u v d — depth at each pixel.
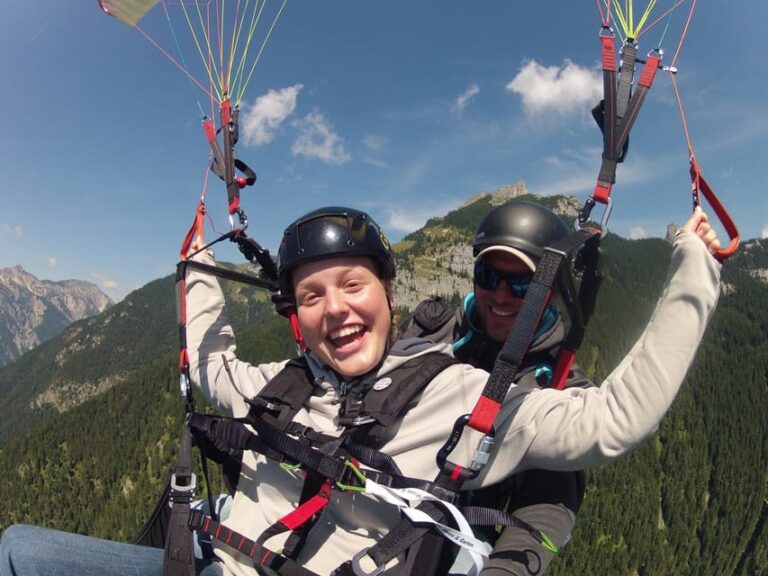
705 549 90.00
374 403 2.33
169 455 102.38
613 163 2.28
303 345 2.71
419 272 191.00
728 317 134.50
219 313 3.35
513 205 3.30
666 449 99.94
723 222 2.11
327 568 2.26
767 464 101.44
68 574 2.23
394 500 2.05
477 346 3.52
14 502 99.56
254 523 2.46
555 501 2.53
